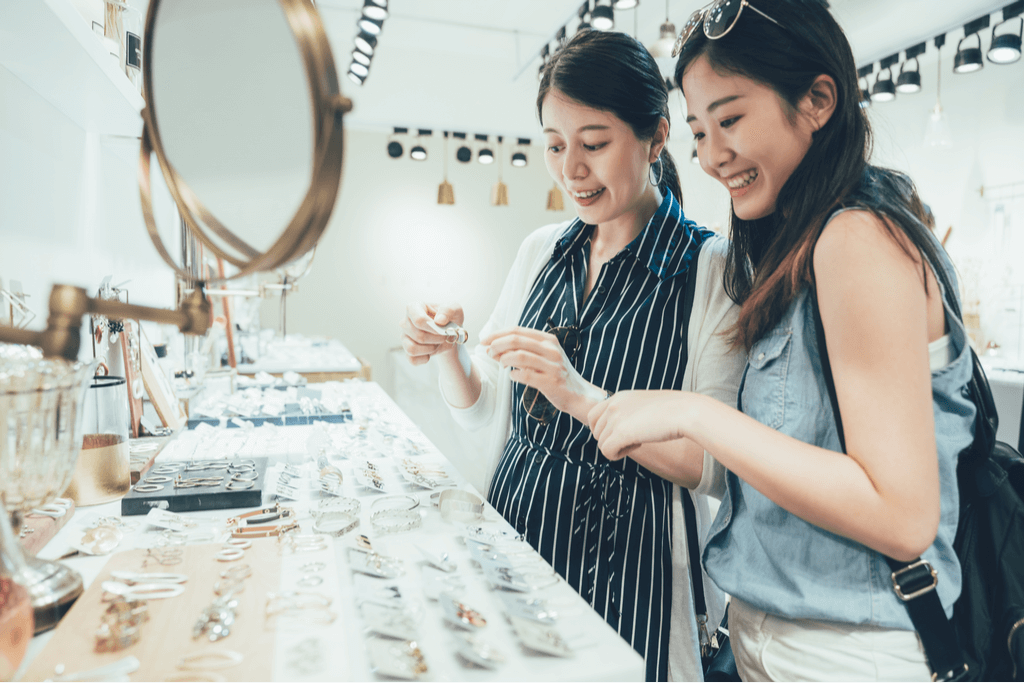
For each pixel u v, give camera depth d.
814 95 0.69
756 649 0.76
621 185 1.00
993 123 4.55
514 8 4.95
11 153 1.09
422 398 4.69
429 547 0.78
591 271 1.19
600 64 0.92
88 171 1.57
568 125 0.97
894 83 4.52
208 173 0.45
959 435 0.69
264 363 3.42
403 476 1.08
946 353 0.68
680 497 1.04
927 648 0.65
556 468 1.07
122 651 0.52
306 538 0.76
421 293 7.22
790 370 0.72
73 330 0.43
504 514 1.12
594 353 1.08
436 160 7.21
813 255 0.67
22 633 0.46
